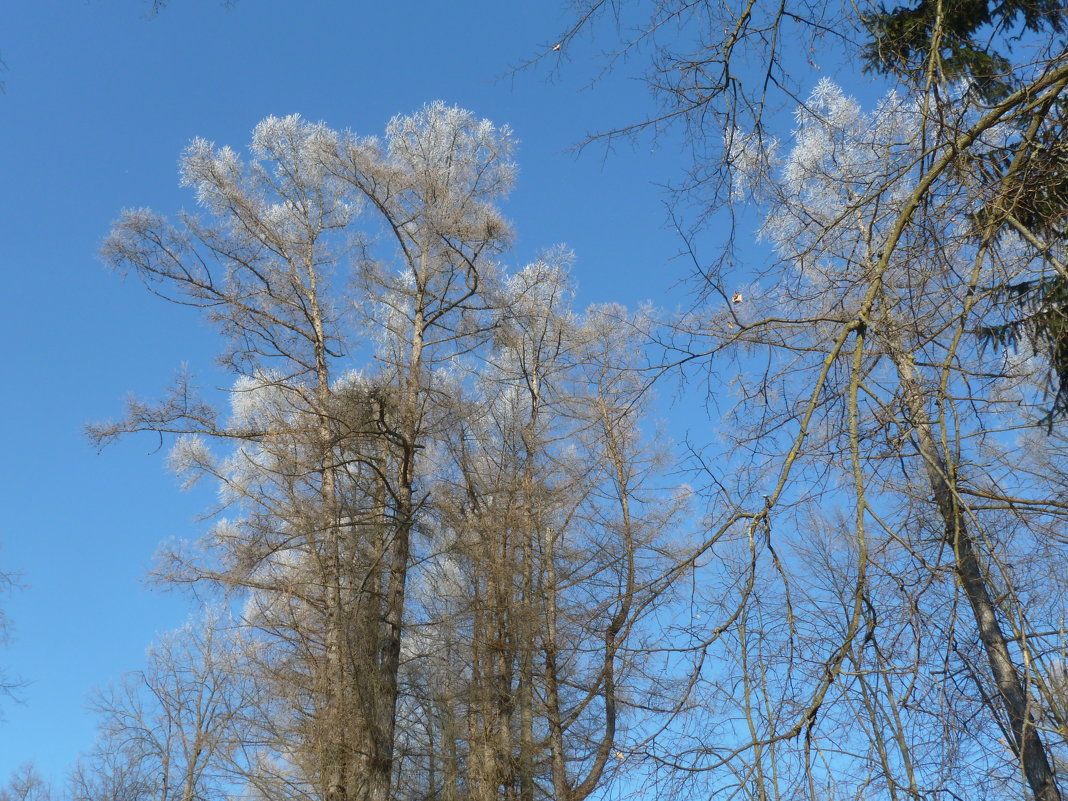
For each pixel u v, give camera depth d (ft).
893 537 11.48
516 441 44.91
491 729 38.75
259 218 44.21
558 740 37.73
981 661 11.87
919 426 12.69
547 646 38.47
